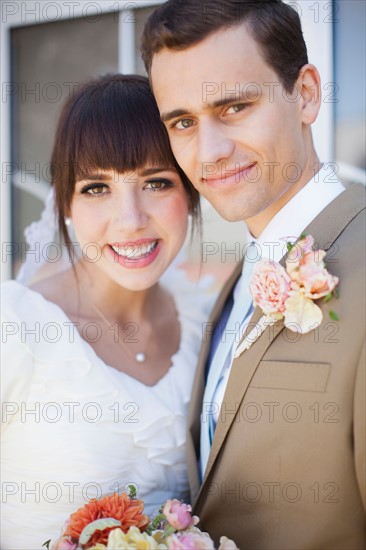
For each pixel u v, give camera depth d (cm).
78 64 295
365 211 144
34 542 161
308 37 247
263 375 140
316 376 133
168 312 198
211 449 149
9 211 309
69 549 129
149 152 162
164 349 188
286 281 132
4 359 157
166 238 171
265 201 145
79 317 177
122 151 160
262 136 140
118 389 166
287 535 137
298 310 131
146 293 187
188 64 138
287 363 137
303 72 148
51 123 302
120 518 133
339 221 143
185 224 175
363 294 132
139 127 162
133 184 164
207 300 209
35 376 161
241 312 165
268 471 139
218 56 137
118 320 182
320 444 133
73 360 164
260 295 135
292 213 151
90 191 167
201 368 178
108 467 162
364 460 128
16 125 308
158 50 142
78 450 160
